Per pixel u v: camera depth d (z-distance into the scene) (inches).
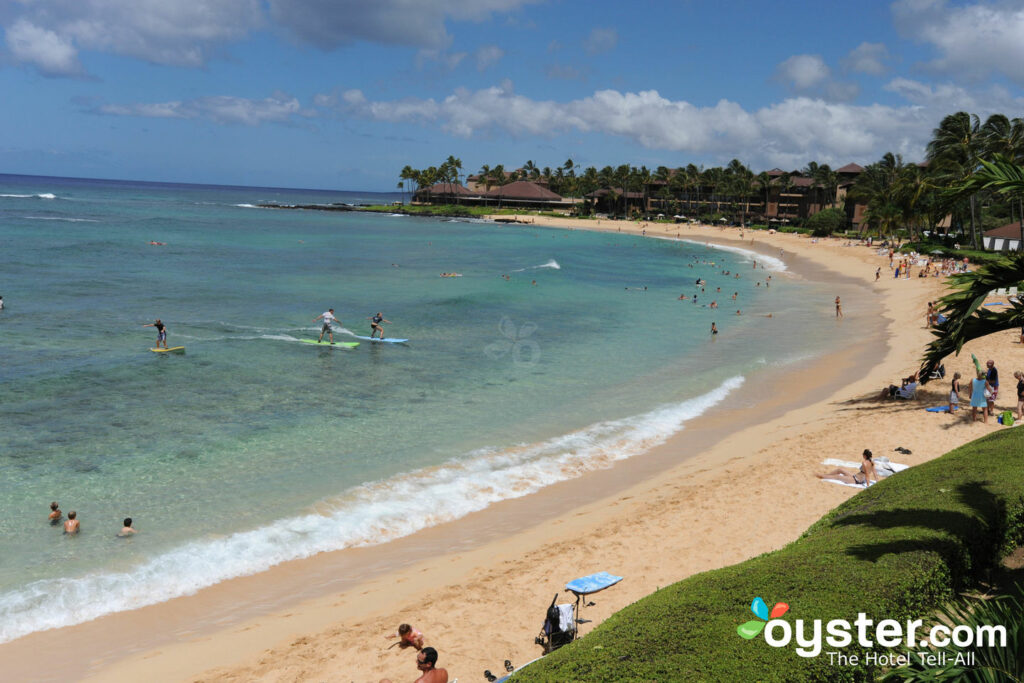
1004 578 350.6
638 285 2664.9
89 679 403.9
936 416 865.5
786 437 845.2
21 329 1358.3
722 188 6579.7
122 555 548.1
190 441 805.9
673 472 749.3
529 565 532.4
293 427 869.2
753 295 2391.7
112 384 1023.0
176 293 1943.9
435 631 444.1
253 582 520.1
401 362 1249.4
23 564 527.2
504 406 992.9
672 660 245.3
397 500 668.7
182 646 437.4
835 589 287.4
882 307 1993.1
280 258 3107.8
